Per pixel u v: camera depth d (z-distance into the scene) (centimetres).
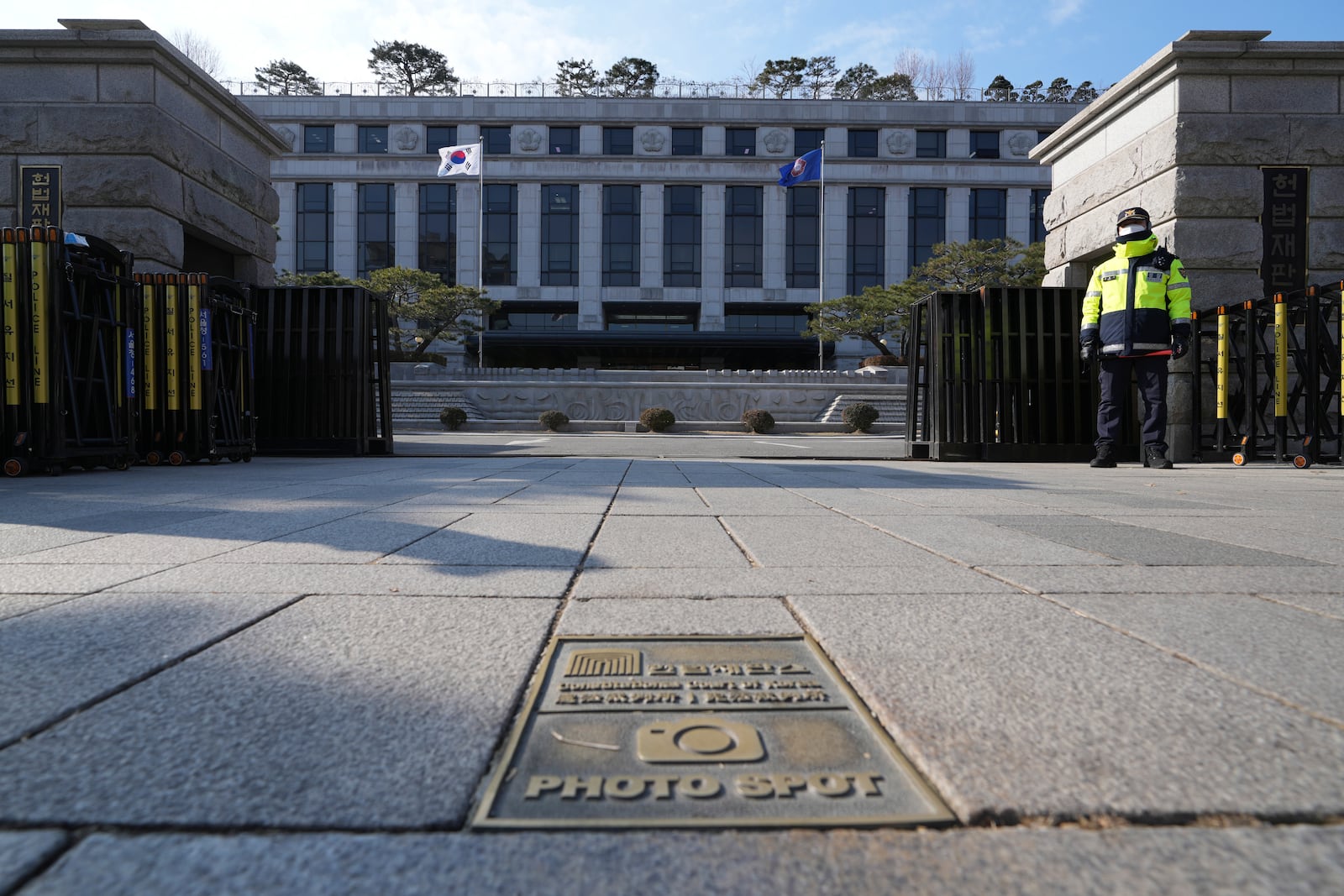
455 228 5400
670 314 5784
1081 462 1064
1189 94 1074
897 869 94
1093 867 94
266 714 138
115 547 314
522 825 102
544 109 5447
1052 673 163
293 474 751
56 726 132
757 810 106
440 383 3416
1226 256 1069
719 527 380
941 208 5503
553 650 178
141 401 894
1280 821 104
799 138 5541
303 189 5403
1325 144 1066
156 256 1048
